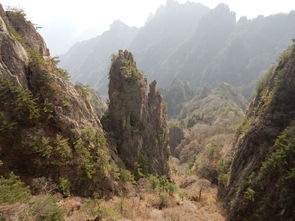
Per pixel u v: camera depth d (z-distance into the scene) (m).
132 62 53.38
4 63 27.31
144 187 39.28
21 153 24.97
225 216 32.88
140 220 25.72
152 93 54.94
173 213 30.47
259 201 26.11
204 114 139.00
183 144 106.69
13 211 12.73
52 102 29.59
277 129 30.31
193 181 60.50
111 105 48.00
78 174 28.11
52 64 33.72
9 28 34.66
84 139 31.17
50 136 27.53
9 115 25.27
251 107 50.00
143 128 48.22
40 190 22.95
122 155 44.34
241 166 34.69
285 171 24.08
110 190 31.73
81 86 40.91
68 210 22.34
